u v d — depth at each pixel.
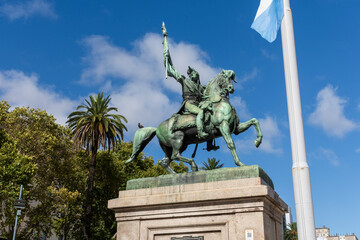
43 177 26.20
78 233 29.28
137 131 9.62
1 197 20.28
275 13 8.20
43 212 25.48
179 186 7.86
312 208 6.44
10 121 25.16
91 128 23.42
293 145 6.84
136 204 8.01
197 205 7.52
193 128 8.88
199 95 9.39
